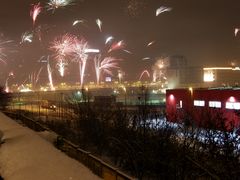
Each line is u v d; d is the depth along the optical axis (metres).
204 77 83.25
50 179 5.29
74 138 13.97
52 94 48.06
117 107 13.78
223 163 8.00
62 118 18.30
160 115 11.00
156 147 9.14
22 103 40.16
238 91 29.36
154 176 9.03
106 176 6.21
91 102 16.09
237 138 8.47
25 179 5.39
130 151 9.70
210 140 8.57
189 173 8.41
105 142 12.30
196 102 34.16
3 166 6.43
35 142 8.49
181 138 9.29
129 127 11.12
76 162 6.34
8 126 11.84
